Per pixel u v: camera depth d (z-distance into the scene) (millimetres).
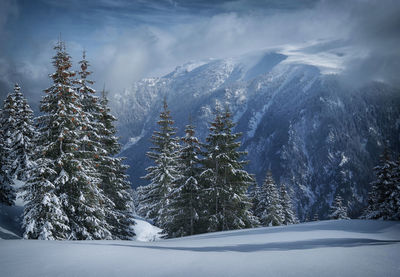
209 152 24609
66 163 17531
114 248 6379
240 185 24031
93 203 19000
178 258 4762
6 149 30703
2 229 21078
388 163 30547
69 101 18109
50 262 4605
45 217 16359
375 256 4055
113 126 24625
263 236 9305
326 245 6121
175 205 24375
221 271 3535
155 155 28844
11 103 32219
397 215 28547
